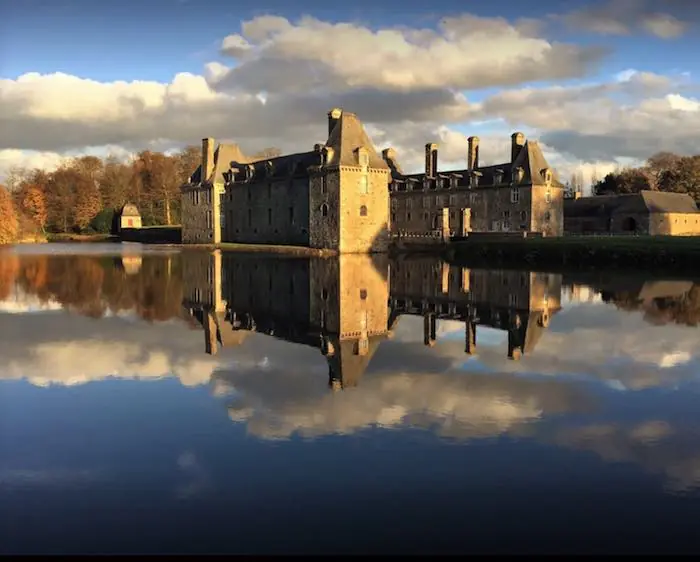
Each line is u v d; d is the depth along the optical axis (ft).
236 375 39.29
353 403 33.14
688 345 49.19
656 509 21.35
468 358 44.55
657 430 29.04
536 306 72.54
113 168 402.72
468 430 29.01
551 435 28.32
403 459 25.55
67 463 25.36
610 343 50.14
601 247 128.67
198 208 270.67
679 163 336.70
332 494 22.49
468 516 20.90
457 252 158.30
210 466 24.93
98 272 118.11
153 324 59.77
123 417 30.99
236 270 123.75
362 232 184.34
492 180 237.45
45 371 40.29
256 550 18.89
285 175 220.43
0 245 261.24
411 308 71.77
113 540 19.47
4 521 20.71
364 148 183.93
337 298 80.69
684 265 115.24
